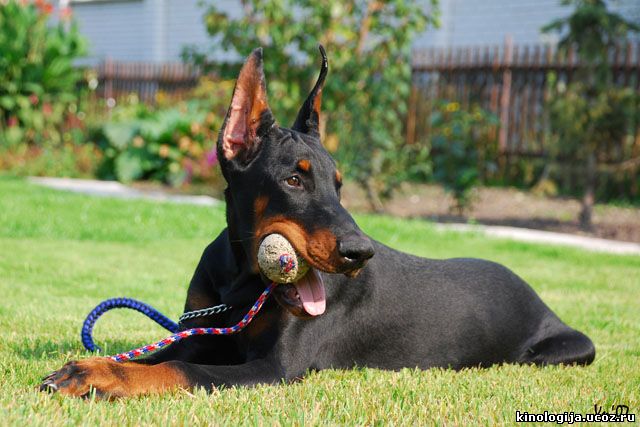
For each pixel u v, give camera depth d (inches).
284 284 142.9
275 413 123.7
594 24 469.1
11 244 339.3
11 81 754.2
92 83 844.6
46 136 753.0
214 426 114.8
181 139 609.9
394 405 131.8
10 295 244.5
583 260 362.9
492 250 383.2
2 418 111.8
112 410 118.9
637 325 240.2
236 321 154.1
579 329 232.8
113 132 631.2
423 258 186.2
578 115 464.8
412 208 535.2
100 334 197.0
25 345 178.5
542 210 527.5
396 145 586.9
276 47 502.0
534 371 175.6
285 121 498.6
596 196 562.9
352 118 513.7
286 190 142.6
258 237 144.6
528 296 193.9
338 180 150.6
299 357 152.1
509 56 628.1
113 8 993.5
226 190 155.4
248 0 521.3
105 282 273.9
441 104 545.6
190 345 158.2
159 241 370.6
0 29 753.0
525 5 711.1
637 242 440.8
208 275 161.2
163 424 114.2
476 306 181.0
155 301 246.1
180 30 934.4
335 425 119.0
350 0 491.8
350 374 158.7
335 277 163.3
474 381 157.3
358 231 136.3
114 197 492.1
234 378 138.1
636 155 540.1
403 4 491.2
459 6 749.9
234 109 150.7
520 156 618.2
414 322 172.7
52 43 759.7
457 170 514.6
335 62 487.5
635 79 563.2
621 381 165.8
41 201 452.1
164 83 792.3
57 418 113.7
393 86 511.5
